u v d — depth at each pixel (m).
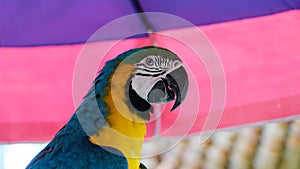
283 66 1.84
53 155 1.68
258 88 1.87
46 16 1.78
